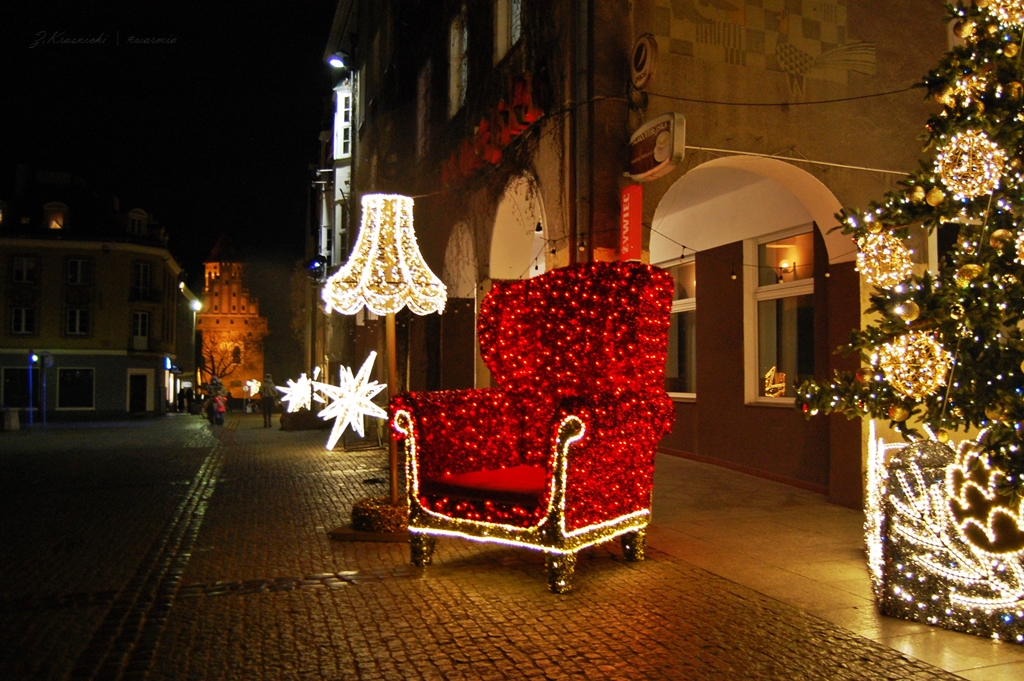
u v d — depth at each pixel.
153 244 41.97
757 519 6.98
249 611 4.52
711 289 10.33
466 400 5.78
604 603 4.62
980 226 4.52
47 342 39.72
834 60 7.69
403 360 14.54
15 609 4.60
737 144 7.32
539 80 8.16
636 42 7.01
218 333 79.31
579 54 7.41
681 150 6.36
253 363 79.44
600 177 7.15
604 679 3.54
